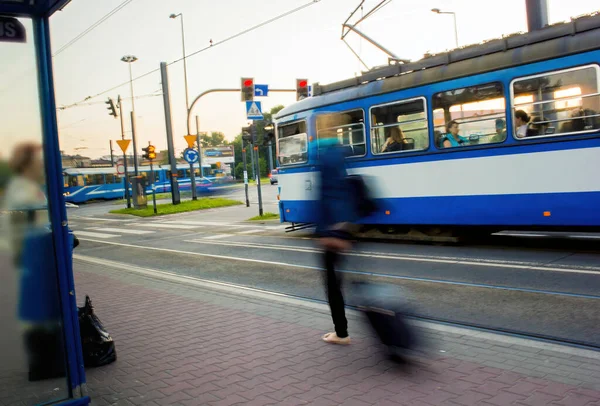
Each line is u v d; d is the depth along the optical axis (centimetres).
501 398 401
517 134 1008
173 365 519
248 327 631
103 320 711
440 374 454
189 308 747
